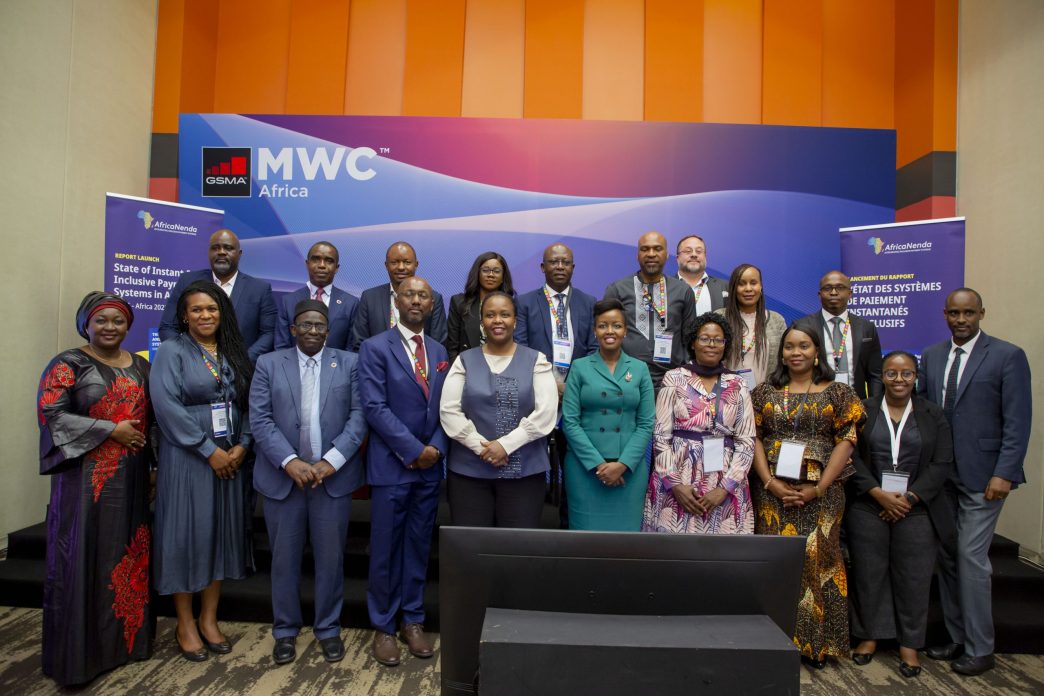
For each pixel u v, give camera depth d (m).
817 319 3.56
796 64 5.34
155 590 2.84
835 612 2.86
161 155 5.10
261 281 3.90
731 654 0.93
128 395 2.76
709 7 5.38
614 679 0.93
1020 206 4.09
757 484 3.02
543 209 4.96
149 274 4.17
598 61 5.36
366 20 5.41
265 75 5.45
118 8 4.68
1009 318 4.17
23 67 3.89
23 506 3.91
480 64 5.35
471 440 2.70
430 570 3.47
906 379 2.93
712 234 4.92
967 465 3.01
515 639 0.95
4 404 3.77
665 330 3.53
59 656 2.57
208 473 2.80
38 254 4.02
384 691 2.60
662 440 2.87
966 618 2.94
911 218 5.04
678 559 1.06
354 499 4.21
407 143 4.96
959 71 4.75
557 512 4.00
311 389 2.88
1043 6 3.91
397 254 3.70
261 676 2.70
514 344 2.92
